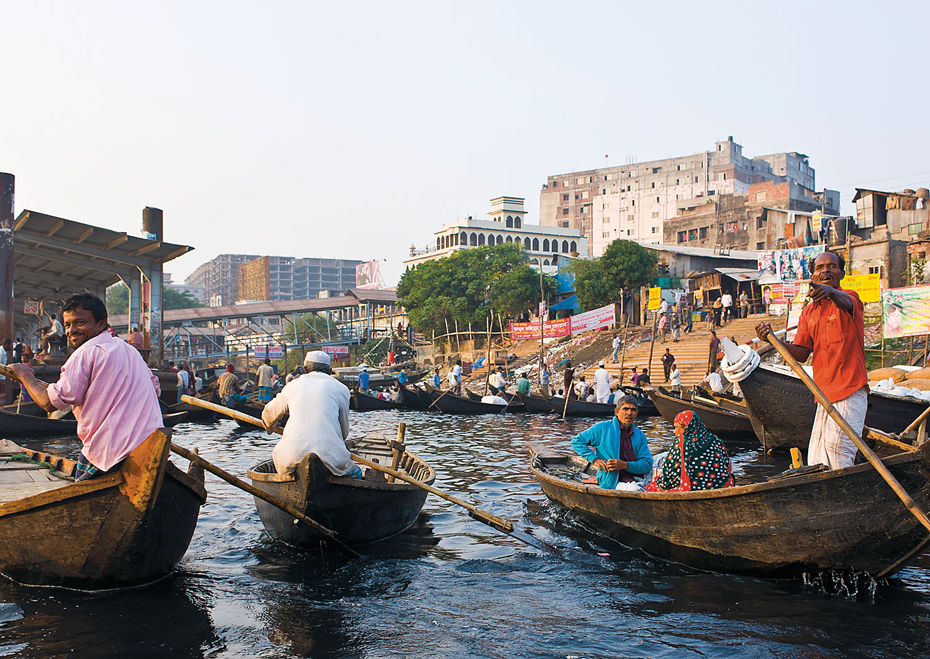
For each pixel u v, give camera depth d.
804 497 4.62
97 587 4.89
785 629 4.18
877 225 31.06
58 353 21.02
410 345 49.25
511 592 4.91
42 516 4.70
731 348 9.63
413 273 49.28
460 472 9.95
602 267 38.22
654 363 27.64
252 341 59.25
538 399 21.77
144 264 22.88
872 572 4.72
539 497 8.17
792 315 21.27
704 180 73.44
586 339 34.97
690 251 40.69
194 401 6.49
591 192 83.75
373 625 4.30
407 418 20.42
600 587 5.00
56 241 21.19
